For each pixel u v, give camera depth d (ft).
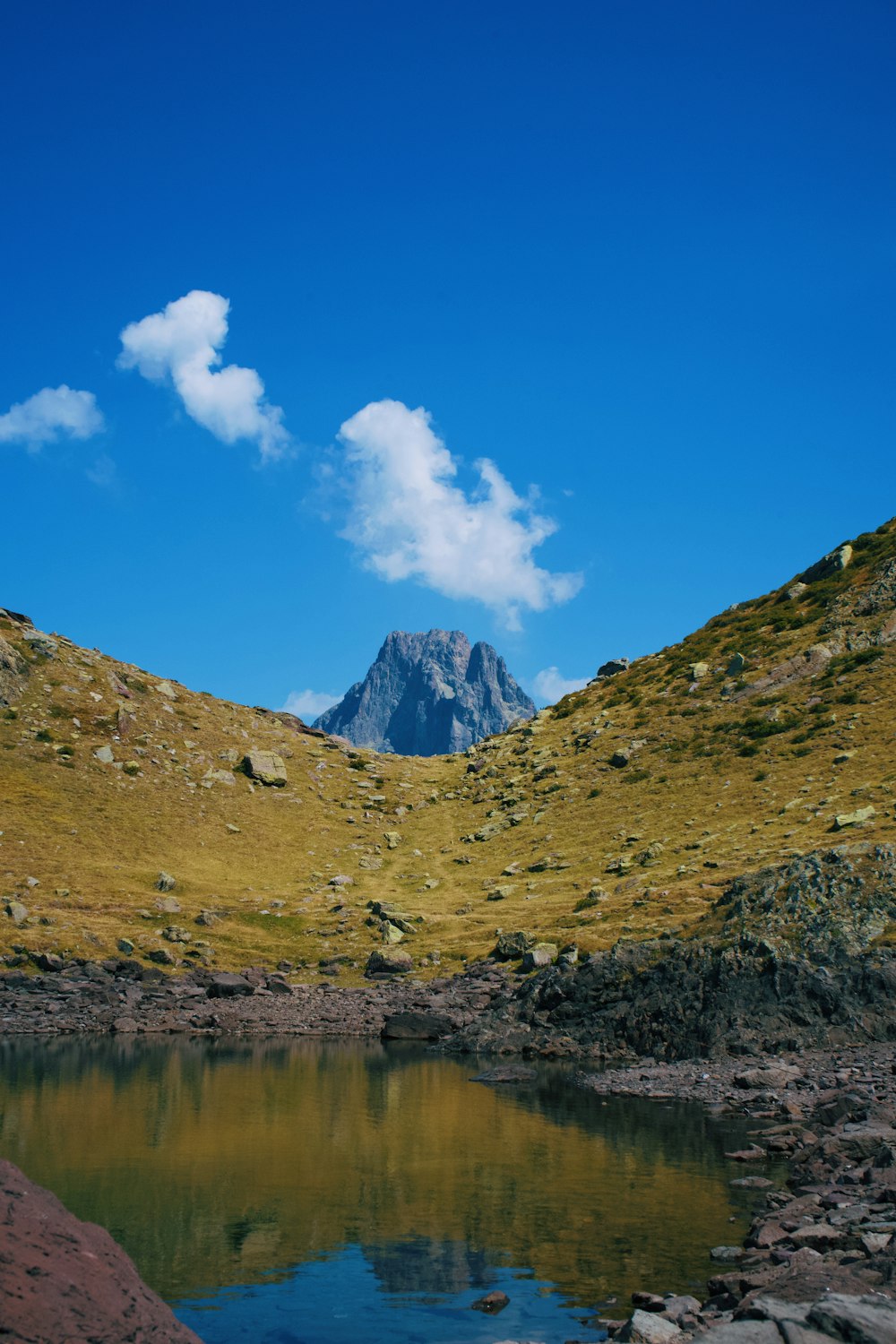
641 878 298.97
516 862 368.68
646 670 551.18
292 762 512.63
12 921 281.13
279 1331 59.36
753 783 360.28
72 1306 38.34
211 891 344.90
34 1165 98.27
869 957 175.22
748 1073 144.46
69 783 403.54
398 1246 75.36
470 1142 112.27
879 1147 92.58
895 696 387.75
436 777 533.55
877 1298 49.70
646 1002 191.93
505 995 226.99
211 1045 199.62
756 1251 69.62
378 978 270.05
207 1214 83.25
